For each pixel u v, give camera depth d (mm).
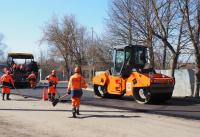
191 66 18922
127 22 15969
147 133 5414
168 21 13602
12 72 20062
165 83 10445
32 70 21500
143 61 12422
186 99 11898
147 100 10305
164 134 5340
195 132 5535
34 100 11797
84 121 6711
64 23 40281
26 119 6938
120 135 5223
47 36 40125
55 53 41812
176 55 13906
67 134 5277
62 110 8641
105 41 23016
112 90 12438
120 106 9555
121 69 11898
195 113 7887
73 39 39656
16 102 10883
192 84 13422
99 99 12523
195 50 12617
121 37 19641
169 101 11594
